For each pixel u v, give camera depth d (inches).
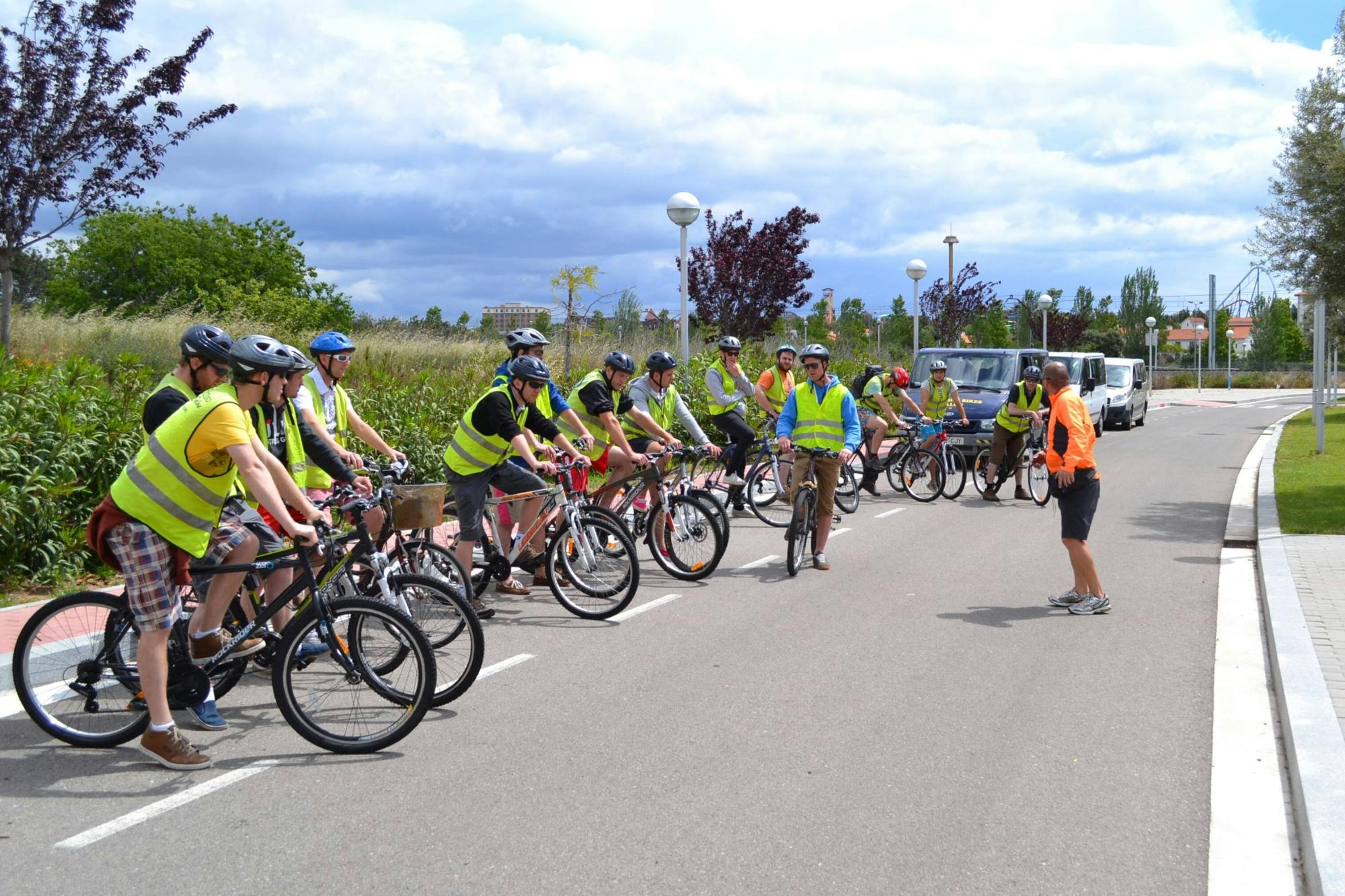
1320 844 151.0
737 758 195.8
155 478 185.0
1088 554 308.2
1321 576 332.2
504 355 729.0
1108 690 237.0
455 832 165.5
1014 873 152.3
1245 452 840.3
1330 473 633.6
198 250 1568.7
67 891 147.9
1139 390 1176.8
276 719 219.0
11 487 305.7
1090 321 2719.0
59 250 1510.8
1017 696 232.5
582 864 154.6
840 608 315.3
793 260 938.7
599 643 275.7
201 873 152.6
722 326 949.2
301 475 246.8
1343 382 2498.8
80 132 508.7
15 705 225.1
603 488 355.3
